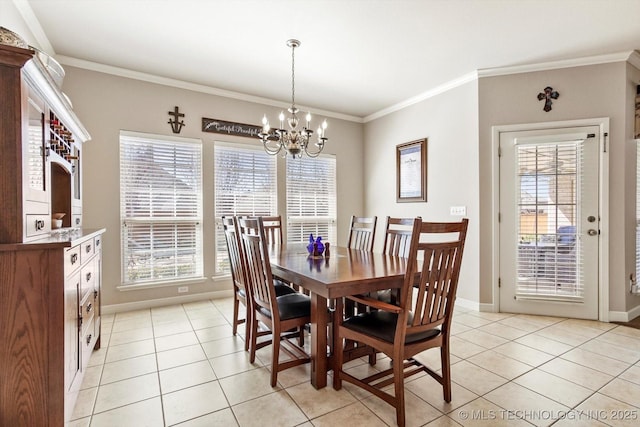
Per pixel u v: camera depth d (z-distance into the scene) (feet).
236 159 12.89
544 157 10.30
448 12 7.63
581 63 9.95
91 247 6.61
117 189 10.64
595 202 9.88
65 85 9.87
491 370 6.84
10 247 4.18
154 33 8.53
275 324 6.24
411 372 5.76
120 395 5.92
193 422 5.18
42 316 4.39
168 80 11.39
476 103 10.97
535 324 9.61
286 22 8.04
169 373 6.73
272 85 12.09
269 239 11.23
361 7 7.44
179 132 11.66
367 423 5.17
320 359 6.17
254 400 5.79
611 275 9.86
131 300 10.90
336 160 15.49
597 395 5.90
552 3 7.28
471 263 11.21
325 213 15.23
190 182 11.91
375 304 5.35
